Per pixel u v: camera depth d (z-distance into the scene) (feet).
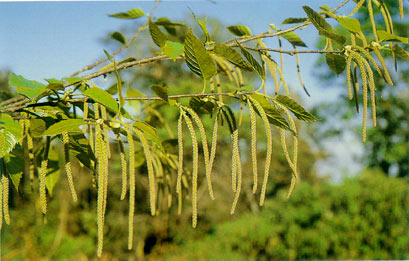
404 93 30.22
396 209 17.35
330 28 2.86
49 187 3.84
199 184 24.56
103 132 2.44
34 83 2.93
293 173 2.66
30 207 19.81
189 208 23.77
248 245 18.95
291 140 27.58
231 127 2.69
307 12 2.84
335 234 17.44
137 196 22.74
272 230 18.67
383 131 31.76
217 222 24.88
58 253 20.20
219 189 25.46
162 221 22.68
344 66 3.35
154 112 5.11
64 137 2.52
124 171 2.33
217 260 18.88
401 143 31.24
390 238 17.28
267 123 2.49
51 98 2.99
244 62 2.77
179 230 23.85
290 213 18.70
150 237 24.59
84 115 2.94
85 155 2.94
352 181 18.76
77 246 20.79
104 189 2.24
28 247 20.15
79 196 21.17
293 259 18.06
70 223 22.00
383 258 16.99
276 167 27.71
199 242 22.11
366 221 17.47
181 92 22.77
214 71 2.71
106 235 22.66
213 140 2.61
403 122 31.19
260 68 2.68
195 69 2.73
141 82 21.76
